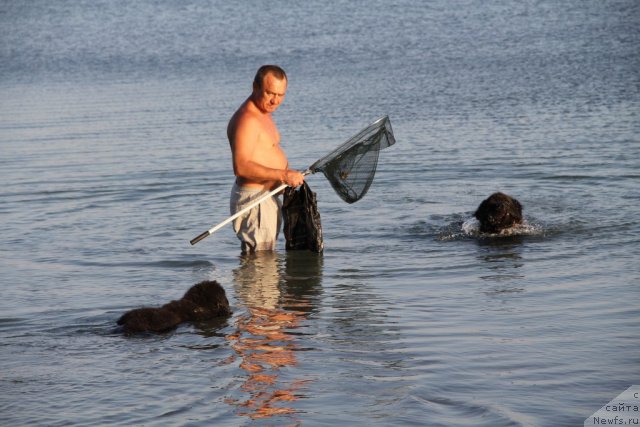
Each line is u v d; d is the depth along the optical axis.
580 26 63.41
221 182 26.08
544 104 38.03
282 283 16.70
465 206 22.70
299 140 32.09
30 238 20.45
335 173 19.06
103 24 77.94
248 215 18.89
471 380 11.40
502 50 55.19
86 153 31.47
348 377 11.63
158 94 45.41
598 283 15.81
